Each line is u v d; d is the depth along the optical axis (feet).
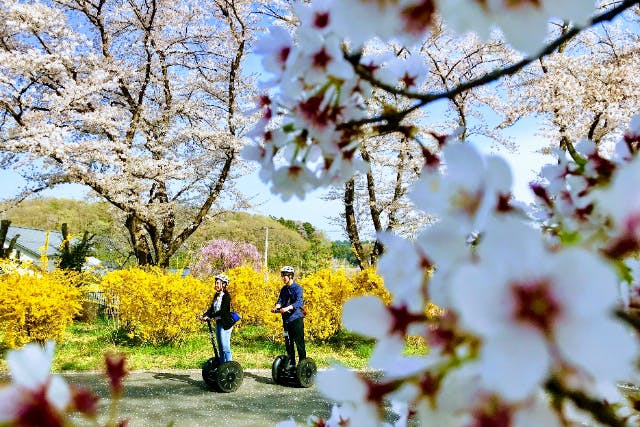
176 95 43.70
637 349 0.91
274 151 2.35
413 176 39.01
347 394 1.44
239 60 41.93
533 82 38.29
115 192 37.78
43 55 32.89
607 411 1.24
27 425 1.21
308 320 31.42
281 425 2.56
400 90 2.22
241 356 28.53
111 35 41.68
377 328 1.45
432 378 1.28
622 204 1.20
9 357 1.24
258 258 67.21
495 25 1.21
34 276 25.27
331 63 2.04
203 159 42.32
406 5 1.33
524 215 1.36
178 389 20.92
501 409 1.20
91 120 35.81
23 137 33.19
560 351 0.93
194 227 43.39
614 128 34.73
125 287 29.58
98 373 22.54
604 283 0.93
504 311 0.96
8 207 39.06
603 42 37.01
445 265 1.28
